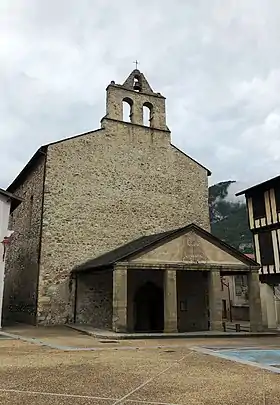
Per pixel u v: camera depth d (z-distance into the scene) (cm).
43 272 1450
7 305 1859
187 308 1578
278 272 1595
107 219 1606
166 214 1727
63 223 1524
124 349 838
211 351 806
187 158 1847
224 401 427
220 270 1295
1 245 1300
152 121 1823
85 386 488
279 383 512
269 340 1099
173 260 1247
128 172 1695
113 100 1745
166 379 532
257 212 1758
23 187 1883
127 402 420
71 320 1451
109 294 1531
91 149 1645
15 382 505
